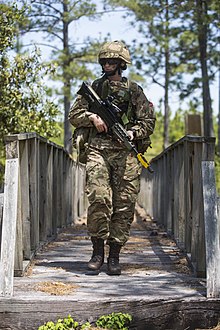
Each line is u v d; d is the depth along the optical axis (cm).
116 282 741
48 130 1346
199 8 2098
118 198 777
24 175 825
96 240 794
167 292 685
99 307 643
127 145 751
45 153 1022
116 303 646
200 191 755
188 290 699
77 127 784
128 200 777
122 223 784
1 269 653
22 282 730
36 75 1339
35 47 1341
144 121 772
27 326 639
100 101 762
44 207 1032
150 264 878
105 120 763
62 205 1334
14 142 699
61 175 1314
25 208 833
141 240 1183
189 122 3262
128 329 646
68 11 3219
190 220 902
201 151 821
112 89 767
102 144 767
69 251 995
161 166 1480
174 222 1138
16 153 700
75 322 633
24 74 1322
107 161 767
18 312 639
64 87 3125
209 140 722
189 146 905
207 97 2853
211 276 667
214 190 705
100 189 758
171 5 2209
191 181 903
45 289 689
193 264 814
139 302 649
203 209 730
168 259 927
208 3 2034
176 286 721
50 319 639
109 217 773
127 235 791
